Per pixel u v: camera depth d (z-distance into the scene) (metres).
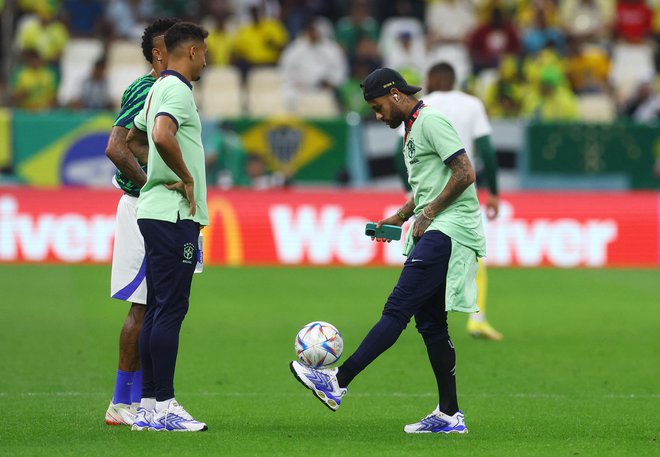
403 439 24.25
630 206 58.88
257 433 24.77
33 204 57.53
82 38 77.38
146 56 26.25
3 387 30.59
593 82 76.19
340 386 24.02
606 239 58.62
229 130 63.12
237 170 62.22
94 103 67.75
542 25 79.88
